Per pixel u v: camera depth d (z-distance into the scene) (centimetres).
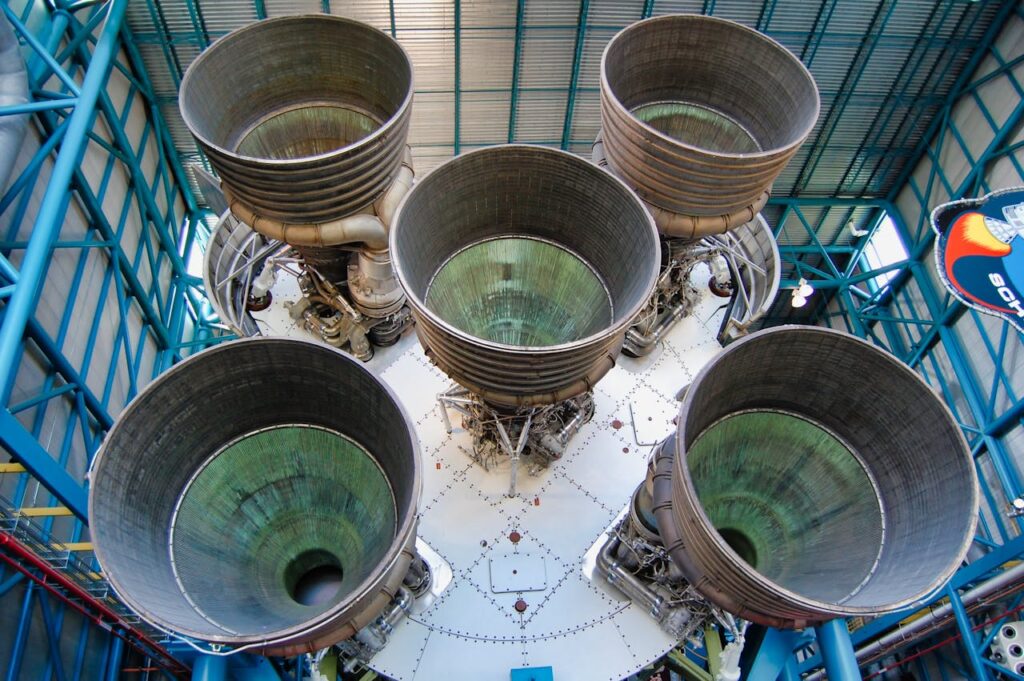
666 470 1150
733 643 1345
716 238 1900
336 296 1645
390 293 1570
